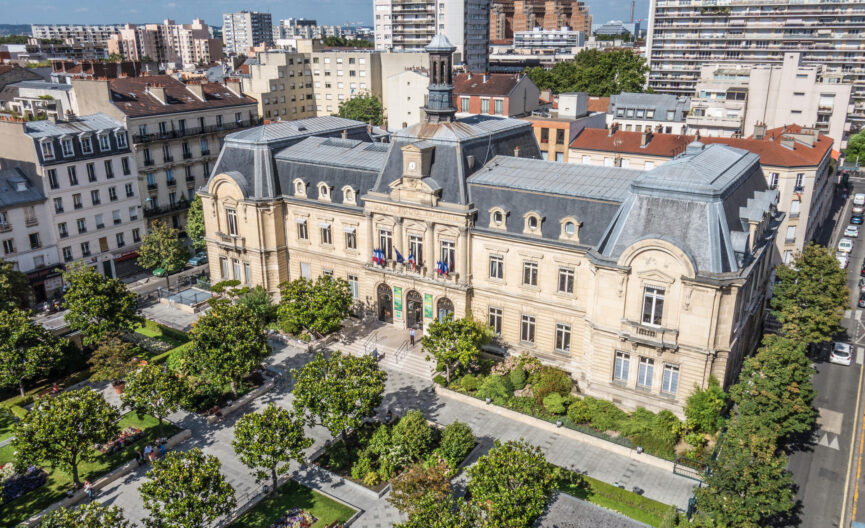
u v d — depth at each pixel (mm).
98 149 96938
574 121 121562
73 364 75062
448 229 72188
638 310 60281
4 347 65188
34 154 89500
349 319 83312
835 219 132250
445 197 72125
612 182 66625
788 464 58281
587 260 64938
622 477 55625
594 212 64750
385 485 54781
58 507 52906
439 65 72938
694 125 136250
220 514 47625
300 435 52562
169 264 96562
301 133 90125
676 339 58750
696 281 56250
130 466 57875
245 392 69062
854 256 112250
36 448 51469
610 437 59969
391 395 68312
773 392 55812
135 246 104312
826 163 107375
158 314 89000
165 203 109625
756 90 155875
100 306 71438
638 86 197250
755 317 71688
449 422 63344
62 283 94125
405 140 74438
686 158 62062
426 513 43406
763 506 45781
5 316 67125
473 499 45156
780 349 57562
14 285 80438
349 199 79562
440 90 73438
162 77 116812
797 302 73938
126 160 101000
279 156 85250
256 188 84062
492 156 77062
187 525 44906
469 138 72938
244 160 85500
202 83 119750
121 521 47969
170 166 109188
